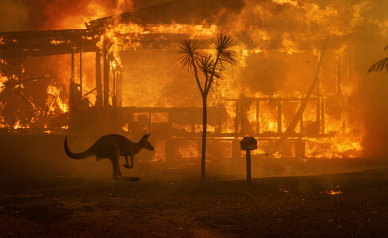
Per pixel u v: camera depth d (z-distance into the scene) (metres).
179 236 5.89
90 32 20.91
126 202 8.71
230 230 6.14
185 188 10.80
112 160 8.25
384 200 8.09
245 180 12.13
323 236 5.64
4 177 15.41
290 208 7.65
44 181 13.88
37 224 6.47
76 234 5.91
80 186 12.20
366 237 5.52
